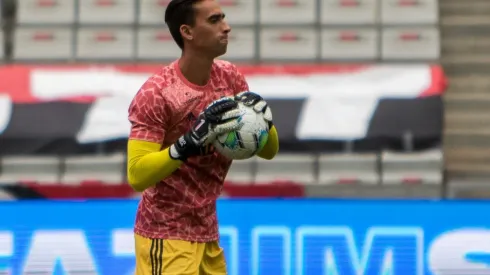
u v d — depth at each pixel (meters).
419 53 33.09
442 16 35.19
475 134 32.12
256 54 33.38
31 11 34.25
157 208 12.82
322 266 24.31
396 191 26.92
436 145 29.86
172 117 12.45
